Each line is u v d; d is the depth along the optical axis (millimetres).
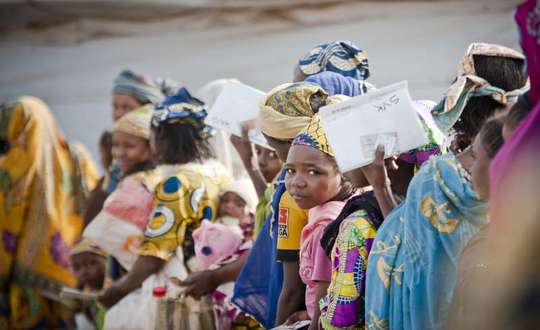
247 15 8766
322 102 4777
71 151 8766
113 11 9109
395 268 3949
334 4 8422
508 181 3271
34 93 9469
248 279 5340
